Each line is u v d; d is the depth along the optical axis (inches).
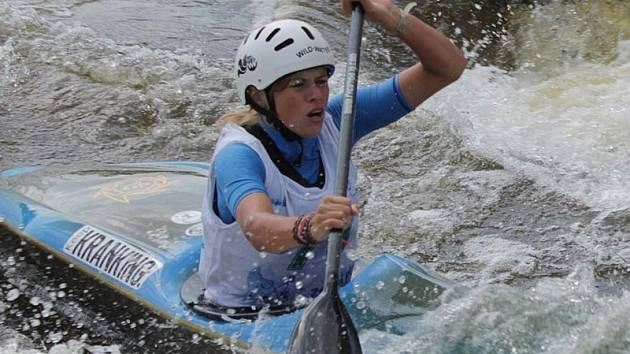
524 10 1321.4
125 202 677.9
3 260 641.0
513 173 917.2
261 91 469.7
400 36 497.0
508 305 491.5
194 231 620.4
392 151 967.6
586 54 1189.1
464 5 1347.2
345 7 502.9
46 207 688.4
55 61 1178.6
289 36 461.4
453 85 1112.8
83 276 602.2
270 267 495.2
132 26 1316.4
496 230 808.3
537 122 1025.5
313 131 471.2
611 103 1056.8
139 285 565.3
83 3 1428.4
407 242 784.9
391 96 516.1
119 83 1123.3
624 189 882.8
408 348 461.1
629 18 1246.9
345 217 409.7
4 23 1289.4
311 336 417.1
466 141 983.0
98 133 995.3
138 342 531.2
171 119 1036.5
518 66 1170.0
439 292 504.1
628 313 486.9
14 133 986.7
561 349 458.6
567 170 923.4
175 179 725.9
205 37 1278.3
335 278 421.4
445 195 874.8
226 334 494.0
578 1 1312.7
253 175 457.4
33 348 559.2
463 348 461.1
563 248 774.5
